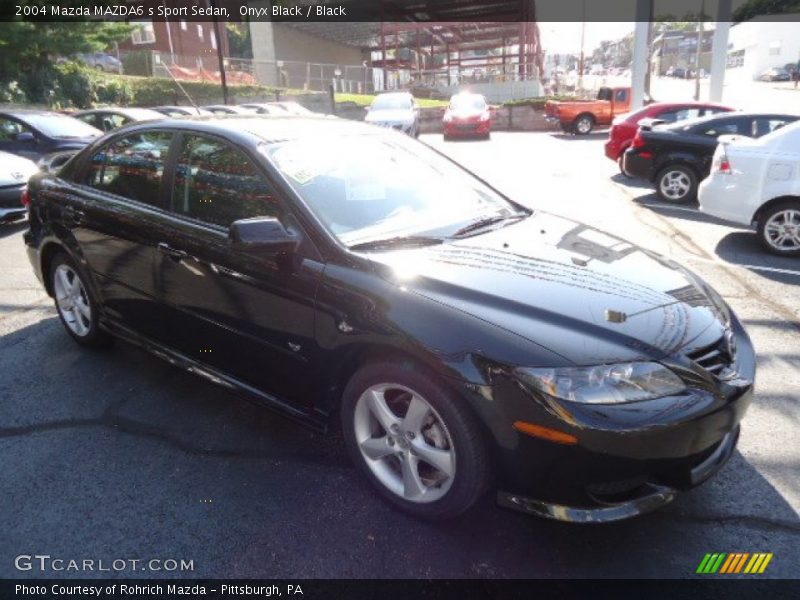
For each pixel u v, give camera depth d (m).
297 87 37.00
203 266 3.12
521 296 2.50
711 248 6.87
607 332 2.36
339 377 2.78
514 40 47.94
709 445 2.37
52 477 2.92
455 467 2.42
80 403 3.58
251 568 2.39
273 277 2.84
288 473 2.95
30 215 4.31
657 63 83.56
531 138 22.00
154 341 3.65
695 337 2.50
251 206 3.02
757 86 50.00
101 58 31.98
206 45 41.38
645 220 8.33
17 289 5.68
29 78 23.05
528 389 2.21
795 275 5.88
